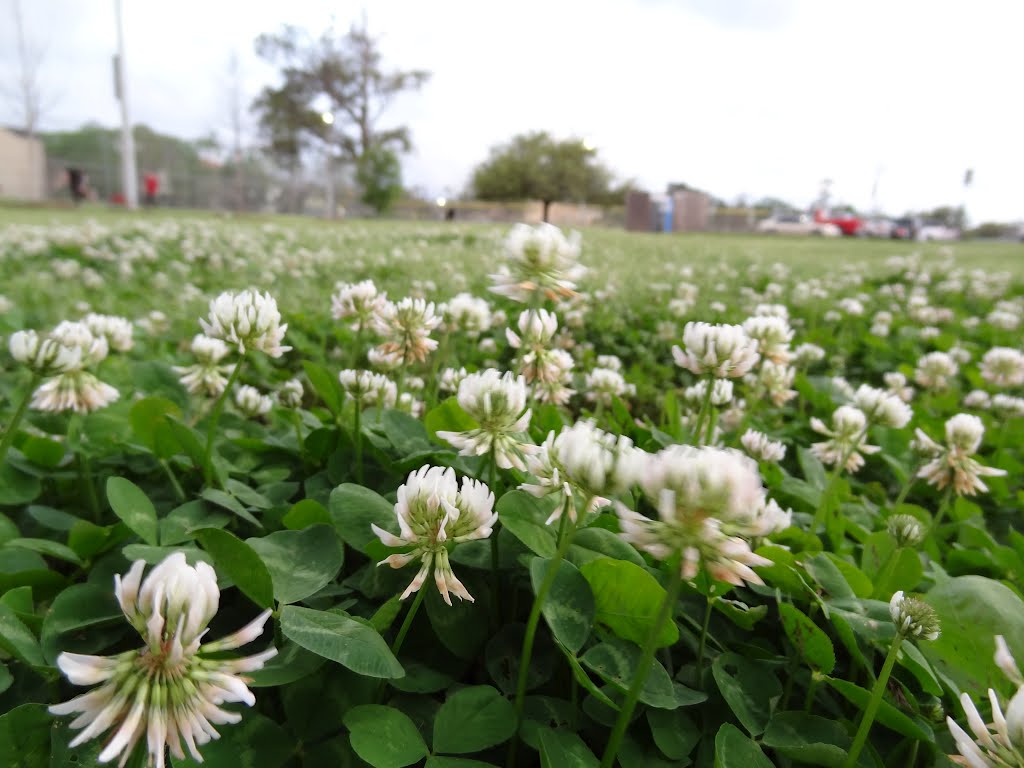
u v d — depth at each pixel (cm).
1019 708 71
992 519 255
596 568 99
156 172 3778
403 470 145
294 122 4828
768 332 201
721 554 71
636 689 83
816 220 4194
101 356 151
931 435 301
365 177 3241
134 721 62
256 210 3984
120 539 129
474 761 87
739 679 111
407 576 116
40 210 1995
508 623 118
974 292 841
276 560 107
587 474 83
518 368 150
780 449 208
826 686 119
